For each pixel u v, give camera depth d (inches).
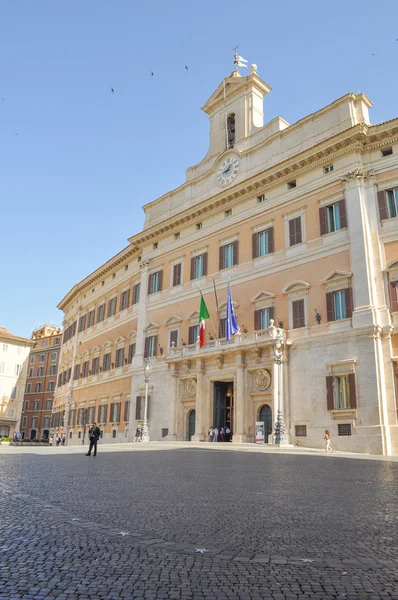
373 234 1113.4
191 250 1596.9
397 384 1000.2
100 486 422.3
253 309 1323.8
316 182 1244.5
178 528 261.0
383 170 1135.0
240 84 1563.7
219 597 162.6
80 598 159.5
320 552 216.1
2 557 200.7
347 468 602.9
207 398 1363.2
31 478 478.9
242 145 1508.4
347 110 1222.3
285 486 427.5
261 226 1370.6
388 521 280.1
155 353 1627.7
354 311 1083.3
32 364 3725.4
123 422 1736.0
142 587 170.4
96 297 2256.4
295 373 1171.9
